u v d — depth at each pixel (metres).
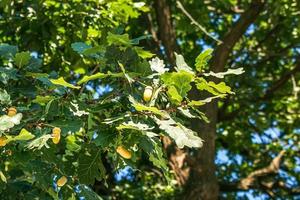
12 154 3.96
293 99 11.96
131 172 11.78
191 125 9.54
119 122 3.63
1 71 4.29
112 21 7.30
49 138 3.66
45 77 4.18
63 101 3.91
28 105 4.20
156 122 3.49
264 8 10.90
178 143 3.42
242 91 11.20
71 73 7.51
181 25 10.79
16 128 3.71
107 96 3.91
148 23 10.38
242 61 11.88
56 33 7.25
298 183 12.62
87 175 4.02
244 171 12.89
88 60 6.93
